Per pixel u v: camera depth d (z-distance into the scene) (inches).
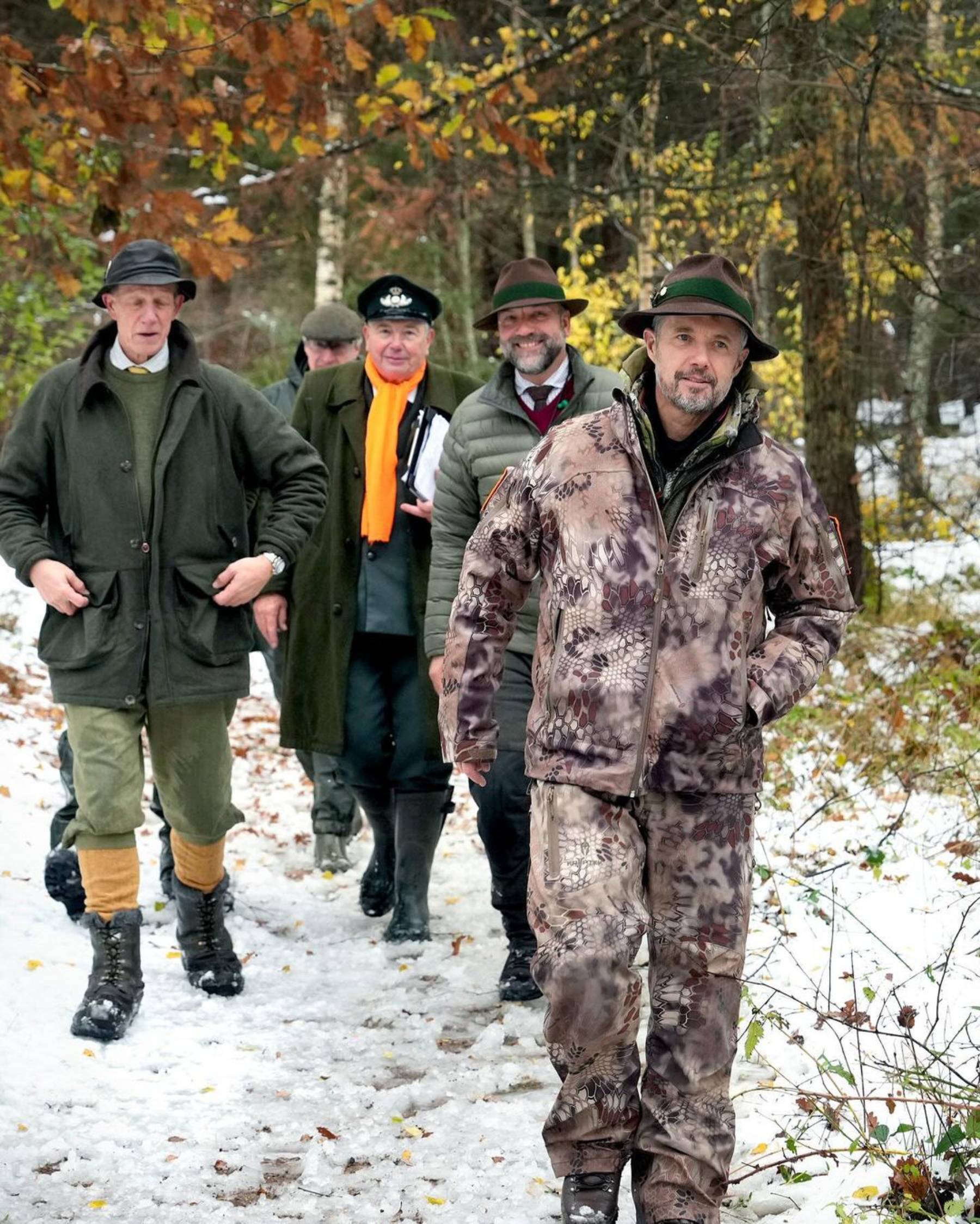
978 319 373.7
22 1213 127.0
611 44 424.8
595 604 116.7
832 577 120.3
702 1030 115.8
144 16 295.0
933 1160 122.7
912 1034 150.8
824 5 303.3
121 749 172.4
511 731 180.2
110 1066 160.6
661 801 116.7
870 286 424.2
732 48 370.9
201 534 176.9
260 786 308.8
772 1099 142.9
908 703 303.1
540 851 117.3
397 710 209.5
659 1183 113.1
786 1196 125.0
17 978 179.3
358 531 211.6
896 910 190.9
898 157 408.2
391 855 221.8
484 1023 178.4
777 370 692.1
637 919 112.9
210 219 380.5
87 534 173.8
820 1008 161.2
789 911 194.1
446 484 190.4
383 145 580.7
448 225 624.4
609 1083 115.2
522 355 183.2
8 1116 144.7
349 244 740.7
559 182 542.9
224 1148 141.2
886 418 494.6
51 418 175.0
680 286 116.3
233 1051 166.4
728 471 117.4
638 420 118.3
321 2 291.4
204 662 176.7
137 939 172.4
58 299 502.3
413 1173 135.5
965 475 505.4
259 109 338.6
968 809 236.2
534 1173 133.9
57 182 341.7
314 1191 132.4
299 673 213.6
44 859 229.5
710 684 114.9
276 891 234.7
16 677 366.9
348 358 266.4
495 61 538.0
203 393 177.3
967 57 425.4
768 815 244.2
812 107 393.1
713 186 494.9
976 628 387.5
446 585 189.6
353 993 188.7
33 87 310.0
